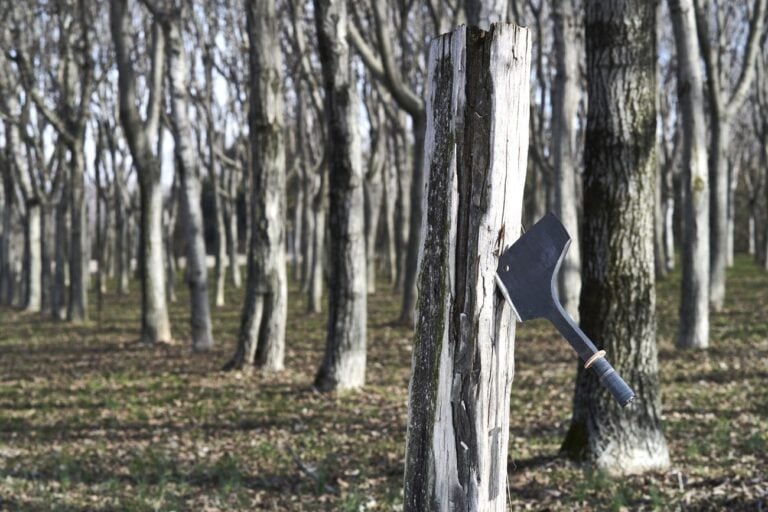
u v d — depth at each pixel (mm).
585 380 7703
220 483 7781
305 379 13617
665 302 24750
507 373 3434
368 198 30531
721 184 21750
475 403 3369
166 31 17609
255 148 14422
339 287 12461
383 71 17719
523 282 3299
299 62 22641
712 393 11523
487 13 9000
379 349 17281
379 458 8641
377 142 28719
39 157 29609
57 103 27844
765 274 35125
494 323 3371
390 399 11836
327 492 7477
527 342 17438
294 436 9781
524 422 10156
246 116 30203
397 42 27281
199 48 29594
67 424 10898
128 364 16203
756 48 20312
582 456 7645
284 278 14680
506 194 3352
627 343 7434
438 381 3420
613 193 7305
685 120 15484
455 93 3352
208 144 30297
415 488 3504
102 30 29109
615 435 7527
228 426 10469
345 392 12281
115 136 34875
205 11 28734
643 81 7219
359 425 10266
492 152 3318
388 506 6902
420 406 3486
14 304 35719
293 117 35281
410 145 34031
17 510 6879
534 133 26000
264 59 14250
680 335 15797
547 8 27297
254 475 8102
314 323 22812
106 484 7715
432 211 3449
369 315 24688
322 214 25953
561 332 3232
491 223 3340
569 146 18719
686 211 15555
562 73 18641
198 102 29625
